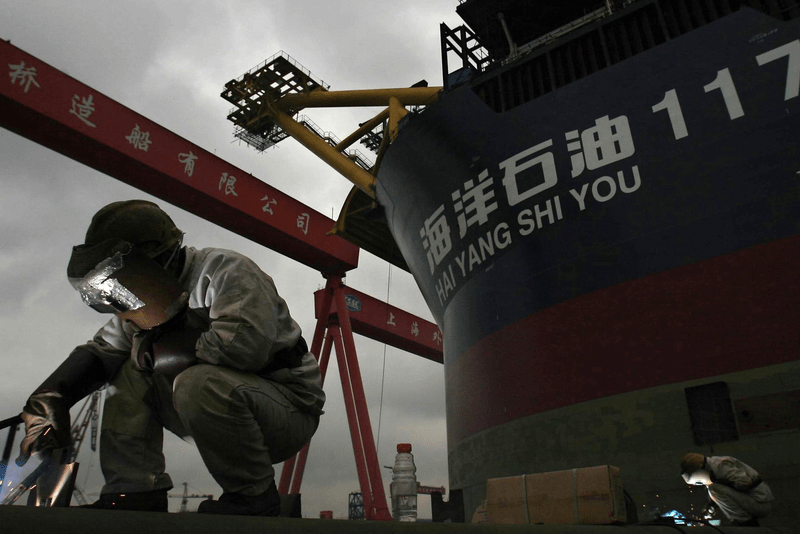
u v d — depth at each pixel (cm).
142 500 231
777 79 1189
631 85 1385
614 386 1226
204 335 212
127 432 241
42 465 210
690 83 1296
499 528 217
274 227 2867
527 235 1488
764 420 1016
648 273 1242
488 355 1543
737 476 649
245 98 2972
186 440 257
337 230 3027
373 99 2512
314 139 2858
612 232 1325
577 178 1413
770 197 1134
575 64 1603
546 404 1339
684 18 1414
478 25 2302
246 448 209
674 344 1164
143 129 2375
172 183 2431
